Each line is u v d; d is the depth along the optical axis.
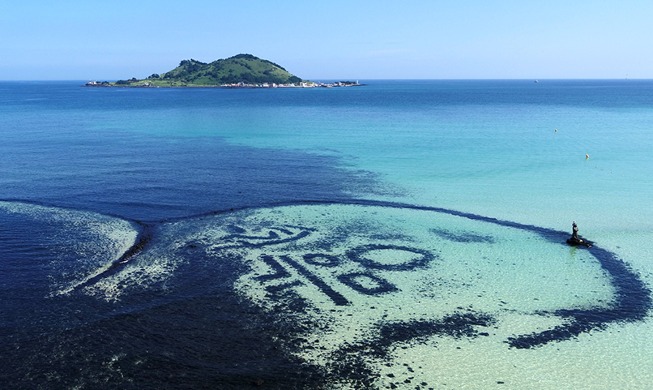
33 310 24.55
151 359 20.75
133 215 40.22
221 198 45.69
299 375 19.89
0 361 20.44
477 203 44.66
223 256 31.81
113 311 24.56
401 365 20.64
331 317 24.25
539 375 20.19
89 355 20.95
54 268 29.58
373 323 23.80
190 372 19.94
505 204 44.28
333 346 21.84
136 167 58.47
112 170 56.59
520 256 32.56
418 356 21.27
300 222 39.12
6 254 31.59
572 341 22.69
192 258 31.41
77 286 27.22
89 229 36.59
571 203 44.34
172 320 23.75
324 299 26.08
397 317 24.39
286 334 22.72
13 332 22.58
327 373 20.03
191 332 22.77
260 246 33.69
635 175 54.78
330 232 36.81
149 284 27.59
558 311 25.38
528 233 36.94
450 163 61.91
